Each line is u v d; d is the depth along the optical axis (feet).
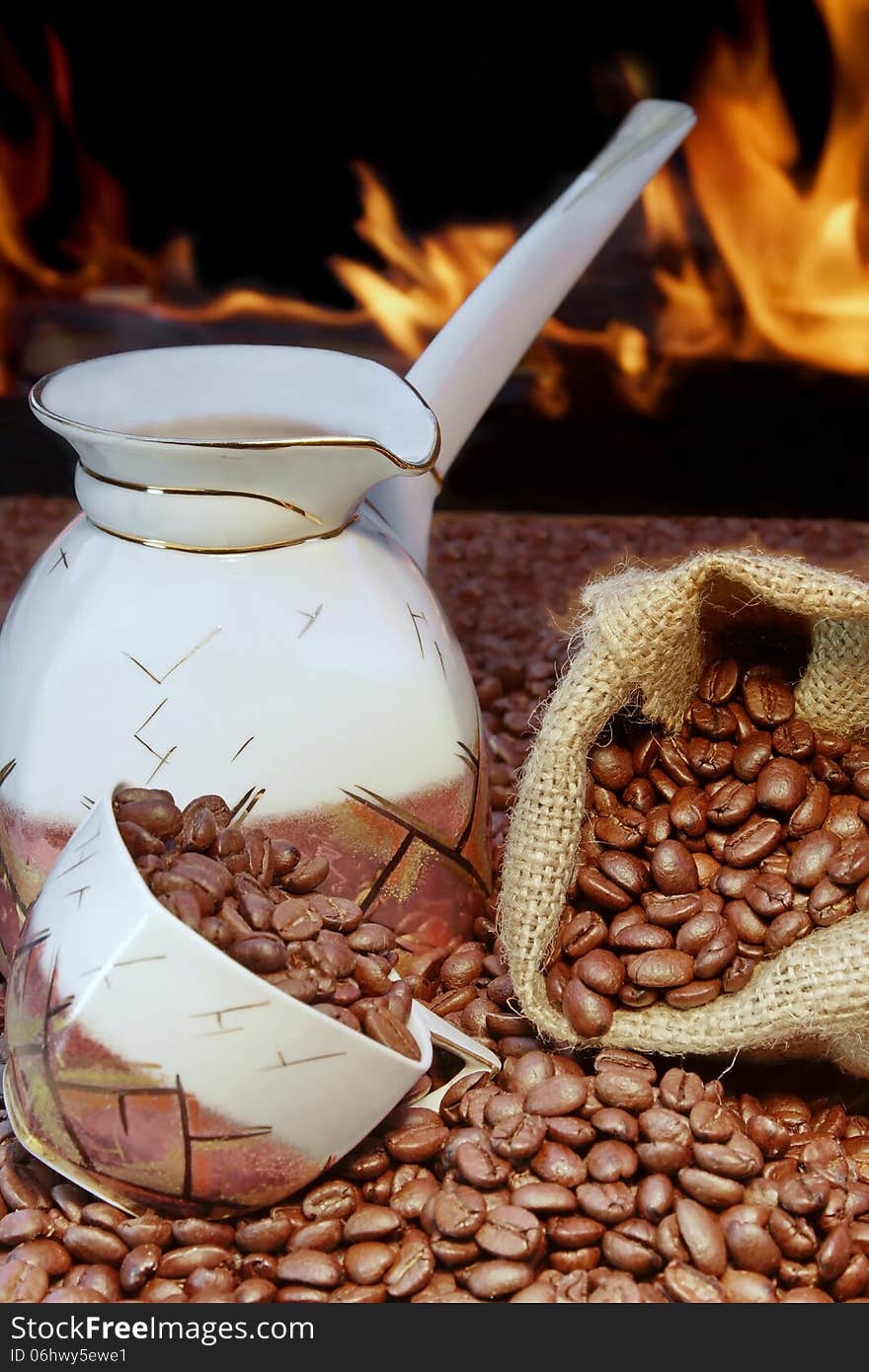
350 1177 1.61
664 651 1.69
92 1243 1.56
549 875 1.69
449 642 1.77
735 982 1.66
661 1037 1.67
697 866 1.72
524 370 3.15
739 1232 1.55
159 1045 1.53
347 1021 1.56
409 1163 1.62
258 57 3.64
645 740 1.76
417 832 1.72
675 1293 1.54
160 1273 1.56
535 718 2.03
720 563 1.67
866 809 1.70
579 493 3.21
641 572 1.74
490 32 3.61
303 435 1.77
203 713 1.65
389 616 1.71
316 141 3.75
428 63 3.66
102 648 1.66
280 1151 1.56
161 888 1.56
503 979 1.73
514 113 3.71
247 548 1.67
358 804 1.69
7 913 1.72
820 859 1.67
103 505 1.68
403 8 3.57
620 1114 1.60
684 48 3.59
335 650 1.67
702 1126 1.59
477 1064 1.67
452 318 1.98
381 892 1.72
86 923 1.55
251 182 3.77
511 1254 1.54
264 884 1.63
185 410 1.77
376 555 1.73
